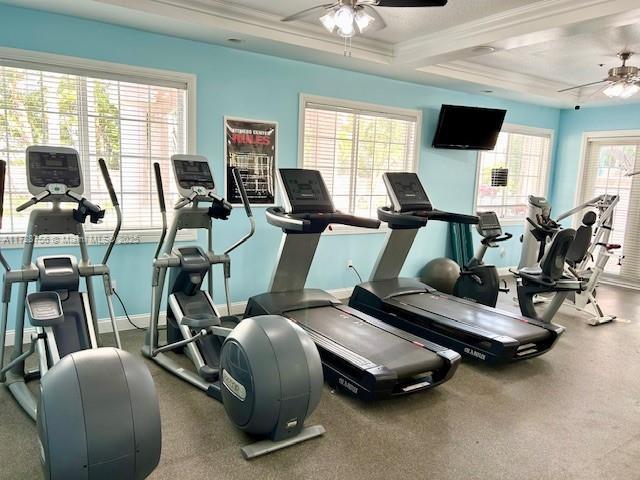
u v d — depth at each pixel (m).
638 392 3.13
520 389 3.13
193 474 2.13
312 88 4.73
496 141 5.92
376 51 4.47
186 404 2.76
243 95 4.31
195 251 3.31
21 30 3.29
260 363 2.20
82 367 1.69
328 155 5.04
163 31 3.71
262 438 2.40
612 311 5.12
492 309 4.08
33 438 2.36
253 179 4.48
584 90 6.21
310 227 3.68
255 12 3.67
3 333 2.72
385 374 2.68
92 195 3.78
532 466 2.28
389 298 4.23
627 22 3.21
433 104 5.71
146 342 3.47
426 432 2.55
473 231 6.44
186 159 3.29
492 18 3.66
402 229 4.39
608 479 2.20
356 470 2.19
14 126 3.43
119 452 1.62
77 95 3.60
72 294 2.87
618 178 6.59
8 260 3.46
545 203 5.52
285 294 3.88
